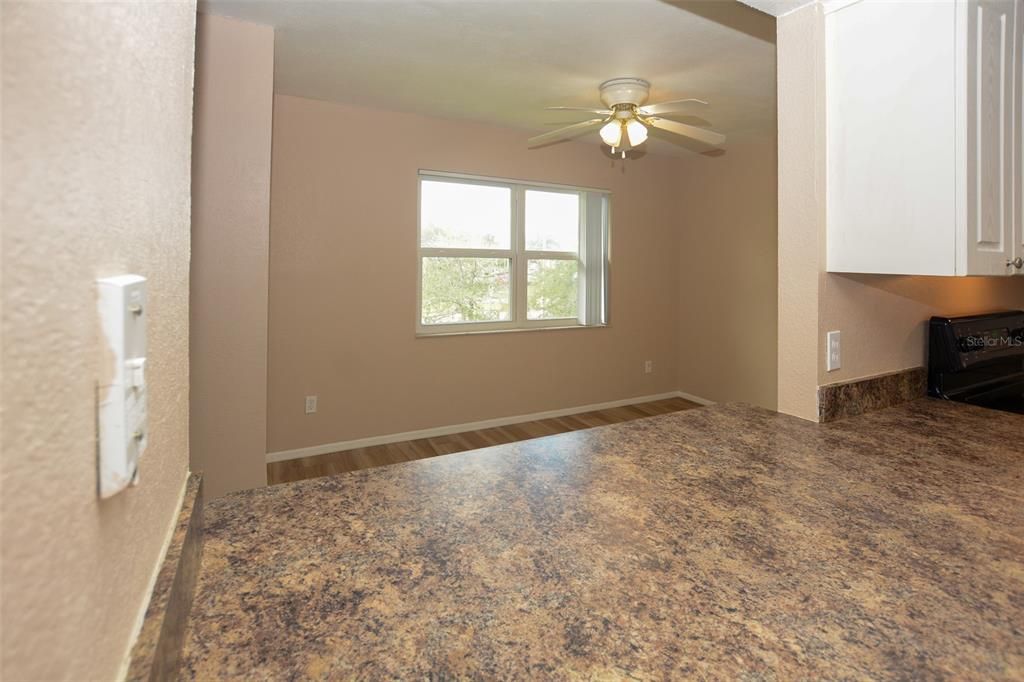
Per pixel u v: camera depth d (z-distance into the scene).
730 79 3.01
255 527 0.83
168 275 0.55
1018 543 0.80
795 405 1.49
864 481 1.04
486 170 4.03
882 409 1.56
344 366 3.64
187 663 0.54
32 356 0.26
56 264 0.28
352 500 0.94
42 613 0.27
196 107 2.24
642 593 0.67
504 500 0.95
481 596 0.67
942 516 0.89
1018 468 1.11
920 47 1.22
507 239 4.30
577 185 4.49
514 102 3.44
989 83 1.21
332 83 3.11
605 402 4.81
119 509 0.38
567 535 0.82
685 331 5.14
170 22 0.54
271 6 2.20
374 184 3.63
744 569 0.73
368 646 0.57
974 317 1.79
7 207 0.23
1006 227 1.28
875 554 0.77
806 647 0.58
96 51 0.33
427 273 3.99
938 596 0.67
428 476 1.06
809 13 1.41
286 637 0.58
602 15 2.30
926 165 1.22
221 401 2.34
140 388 0.38
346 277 3.59
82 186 0.31
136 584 0.43
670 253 5.12
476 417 4.17
